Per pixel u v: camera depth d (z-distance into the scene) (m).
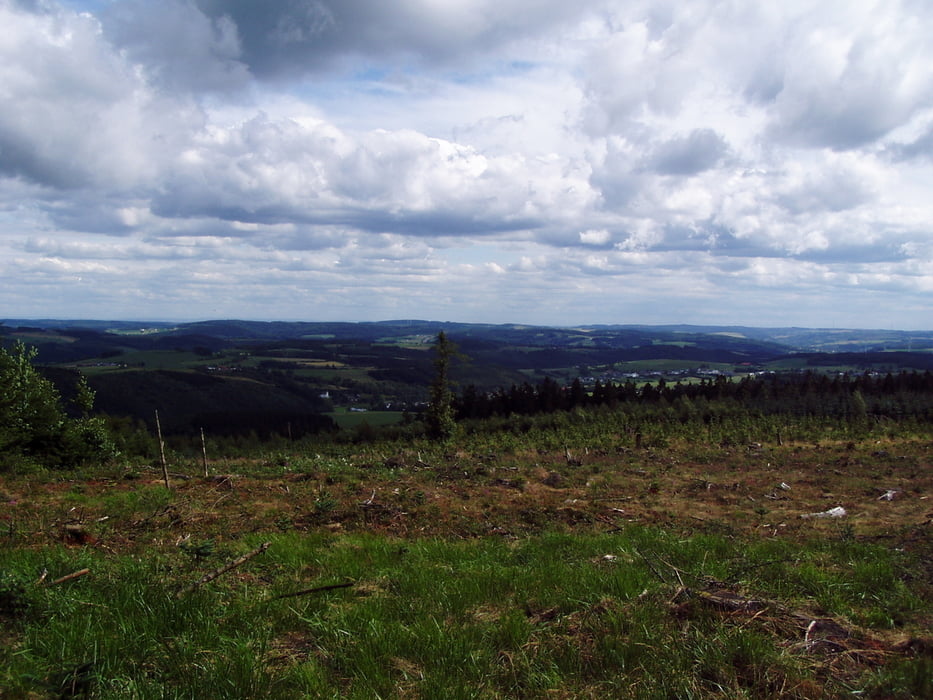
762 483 16.23
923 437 28.08
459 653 4.62
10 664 4.13
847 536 9.31
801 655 4.65
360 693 4.03
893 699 4.10
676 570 6.51
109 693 3.87
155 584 5.75
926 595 6.48
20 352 17.75
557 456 23.17
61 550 6.97
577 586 6.27
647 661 4.52
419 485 13.88
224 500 11.48
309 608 5.47
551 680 4.28
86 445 18.12
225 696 3.92
